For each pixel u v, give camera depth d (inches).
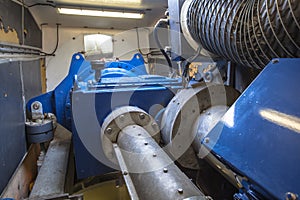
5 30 85.7
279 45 29.7
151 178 27.2
